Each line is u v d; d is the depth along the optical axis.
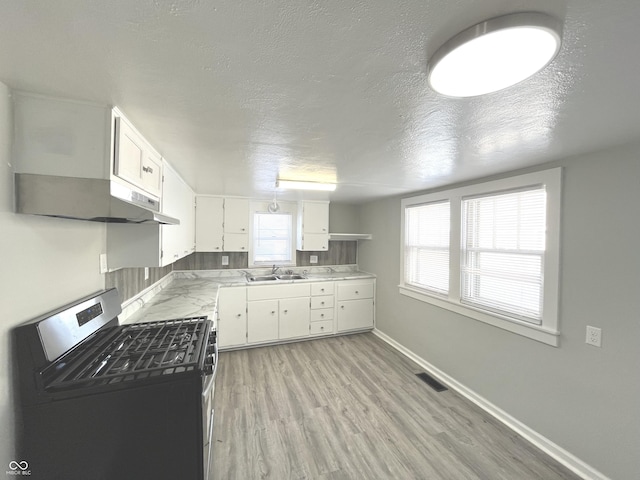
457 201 2.82
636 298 1.57
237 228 3.85
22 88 1.02
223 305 3.56
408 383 2.87
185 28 0.72
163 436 1.07
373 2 0.64
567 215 1.89
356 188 3.19
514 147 1.69
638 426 1.56
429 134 1.50
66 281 1.29
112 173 1.17
